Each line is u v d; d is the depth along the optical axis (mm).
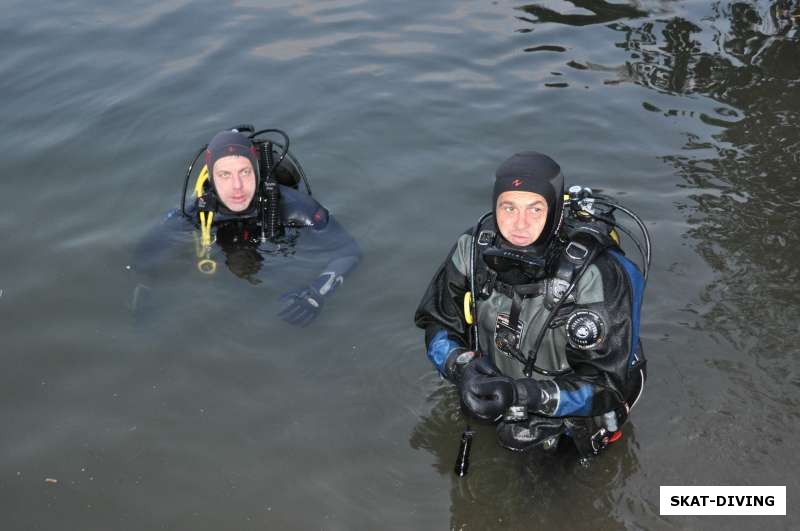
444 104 6504
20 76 6824
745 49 7152
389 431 3852
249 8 8164
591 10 7977
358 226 5172
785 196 5355
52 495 3486
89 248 4926
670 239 5008
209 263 4781
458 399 4027
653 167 5699
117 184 5520
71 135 6027
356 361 4207
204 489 3531
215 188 4855
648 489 3578
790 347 4230
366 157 5855
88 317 4414
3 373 4066
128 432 3777
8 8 8062
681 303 4531
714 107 6371
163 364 4137
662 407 3955
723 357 4195
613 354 3283
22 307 4469
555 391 3307
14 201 5328
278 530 3369
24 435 3754
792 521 3412
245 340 4289
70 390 3984
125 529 3355
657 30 7547
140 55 7203
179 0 8336
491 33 7605
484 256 3355
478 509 3492
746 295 4566
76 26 7703
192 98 6547
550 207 3293
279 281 4660
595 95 6566
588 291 3316
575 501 3529
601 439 3582
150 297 4531
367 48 7379
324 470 3641
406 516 3455
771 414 3893
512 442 3652
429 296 3699
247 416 3875
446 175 5656
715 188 5465
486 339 3611
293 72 6965
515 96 6590
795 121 6141
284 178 5262
